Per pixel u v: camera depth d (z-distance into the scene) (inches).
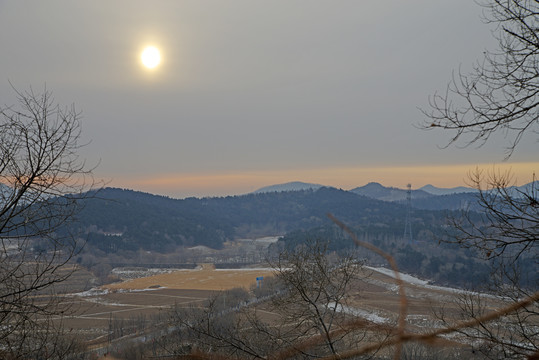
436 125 164.6
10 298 199.2
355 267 290.7
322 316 272.2
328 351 139.9
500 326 149.0
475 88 161.3
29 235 200.1
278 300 295.4
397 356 37.3
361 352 40.9
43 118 214.1
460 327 38.3
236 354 226.2
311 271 294.8
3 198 201.9
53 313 198.5
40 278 197.6
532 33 152.8
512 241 151.3
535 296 41.4
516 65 155.3
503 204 154.7
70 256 205.3
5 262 195.3
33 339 203.8
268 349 238.1
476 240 156.8
